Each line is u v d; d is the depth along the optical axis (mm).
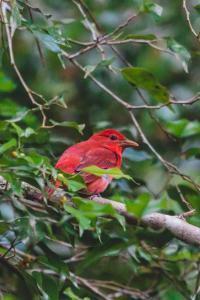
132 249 12211
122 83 17203
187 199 12828
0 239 11414
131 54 17375
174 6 17266
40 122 16609
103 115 17188
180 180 16047
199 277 12289
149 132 16812
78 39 17172
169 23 17219
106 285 13414
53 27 11375
